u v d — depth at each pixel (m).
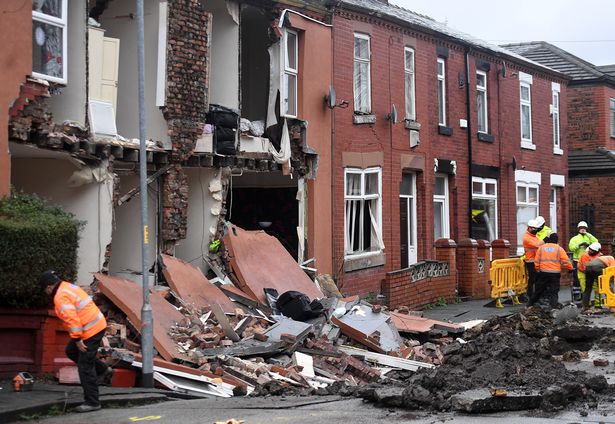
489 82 29.02
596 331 15.80
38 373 12.14
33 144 14.07
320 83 21.19
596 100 37.66
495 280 23.06
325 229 21.30
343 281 21.50
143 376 11.97
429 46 25.50
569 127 38.16
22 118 13.64
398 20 23.66
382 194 23.09
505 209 29.66
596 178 36.59
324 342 14.79
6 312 12.11
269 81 20.50
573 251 24.53
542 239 23.42
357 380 14.02
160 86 16.88
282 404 10.95
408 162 24.22
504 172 29.66
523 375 11.12
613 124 38.50
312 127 20.88
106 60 15.81
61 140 14.41
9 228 11.73
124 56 17.38
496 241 26.98
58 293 10.63
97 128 15.33
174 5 17.05
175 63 17.08
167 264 15.73
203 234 18.45
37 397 10.88
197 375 12.48
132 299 13.81
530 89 31.73
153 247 17.08
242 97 21.80
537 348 12.14
